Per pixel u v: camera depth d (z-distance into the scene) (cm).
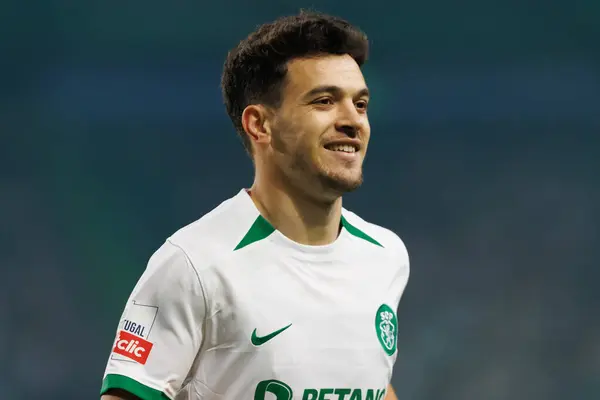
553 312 4984
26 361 4862
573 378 4709
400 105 5741
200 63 5784
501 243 5322
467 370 4766
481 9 5609
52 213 5450
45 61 5662
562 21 5591
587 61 5650
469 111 5719
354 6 5662
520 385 4688
